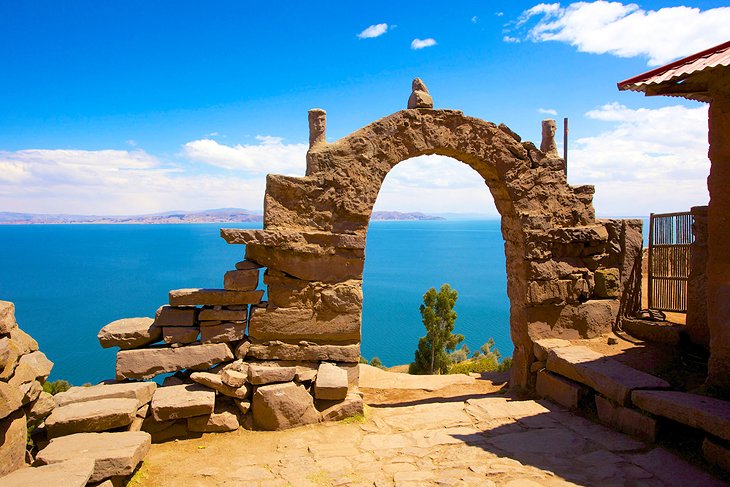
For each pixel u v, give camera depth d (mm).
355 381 7703
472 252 144750
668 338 8094
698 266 7781
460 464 5355
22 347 5137
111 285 72250
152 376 6809
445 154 8750
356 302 7727
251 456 5781
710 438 5055
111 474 4723
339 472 5273
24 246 180000
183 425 6367
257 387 6668
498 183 8906
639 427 5812
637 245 9352
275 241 7434
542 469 5168
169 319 7105
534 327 8664
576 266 8945
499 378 10523
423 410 7371
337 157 7789
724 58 5668
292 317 7578
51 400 5449
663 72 6430
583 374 6910
